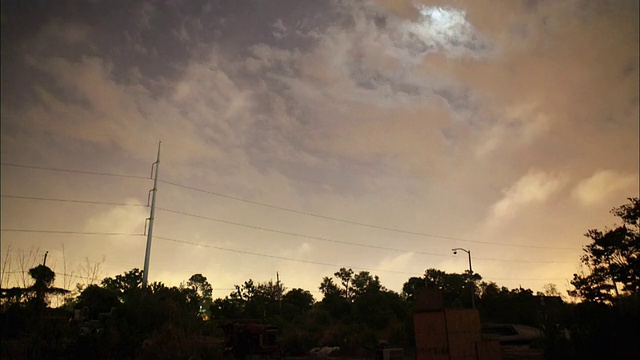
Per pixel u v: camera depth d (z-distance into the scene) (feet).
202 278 312.09
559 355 69.82
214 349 70.85
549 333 78.18
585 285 106.63
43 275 58.95
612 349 60.85
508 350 105.09
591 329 67.15
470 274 193.06
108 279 214.48
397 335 140.77
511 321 193.06
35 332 55.93
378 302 233.96
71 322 63.10
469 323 55.26
